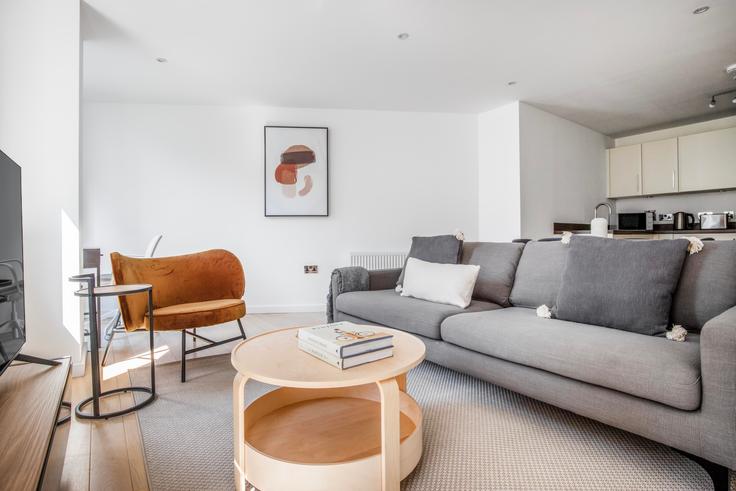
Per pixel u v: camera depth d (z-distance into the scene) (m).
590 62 3.49
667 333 1.53
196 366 2.53
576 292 1.84
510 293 2.42
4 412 1.12
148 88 3.91
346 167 4.68
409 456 1.27
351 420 1.47
